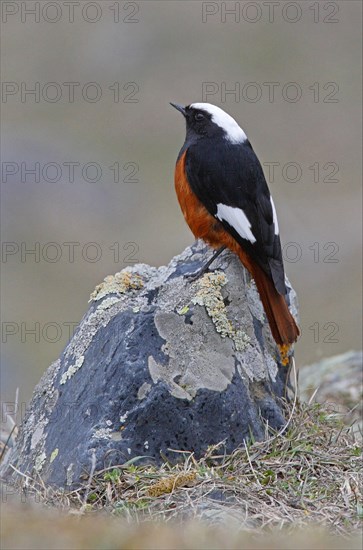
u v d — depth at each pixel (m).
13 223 28.05
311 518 8.17
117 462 8.99
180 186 10.95
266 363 10.12
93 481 8.87
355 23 38.19
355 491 8.74
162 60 37.00
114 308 9.91
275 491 8.62
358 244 27.88
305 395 13.34
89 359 9.71
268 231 10.45
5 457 10.34
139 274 10.41
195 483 8.62
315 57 37.03
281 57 37.09
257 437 9.44
